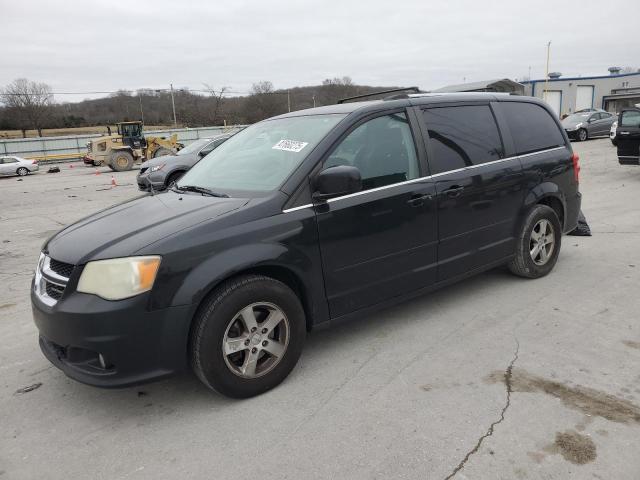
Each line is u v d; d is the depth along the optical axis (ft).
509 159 14.60
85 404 10.24
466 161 13.47
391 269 11.92
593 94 171.53
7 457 8.68
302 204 10.46
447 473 7.71
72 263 9.14
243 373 9.80
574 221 17.29
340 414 9.37
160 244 8.99
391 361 11.27
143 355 8.91
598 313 13.29
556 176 15.97
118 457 8.53
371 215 11.33
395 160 12.04
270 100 190.49
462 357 11.30
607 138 80.89
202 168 13.43
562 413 9.05
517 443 8.30
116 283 8.74
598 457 7.90
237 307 9.50
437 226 12.67
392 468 7.86
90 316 8.65
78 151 147.64
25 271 20.81
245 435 8.90
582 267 17.08
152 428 9.28
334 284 11.00
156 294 8.82
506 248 14.78
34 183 70.90
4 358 12.48
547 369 10.61
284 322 10.21
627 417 8.86
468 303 14.35
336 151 11.12
